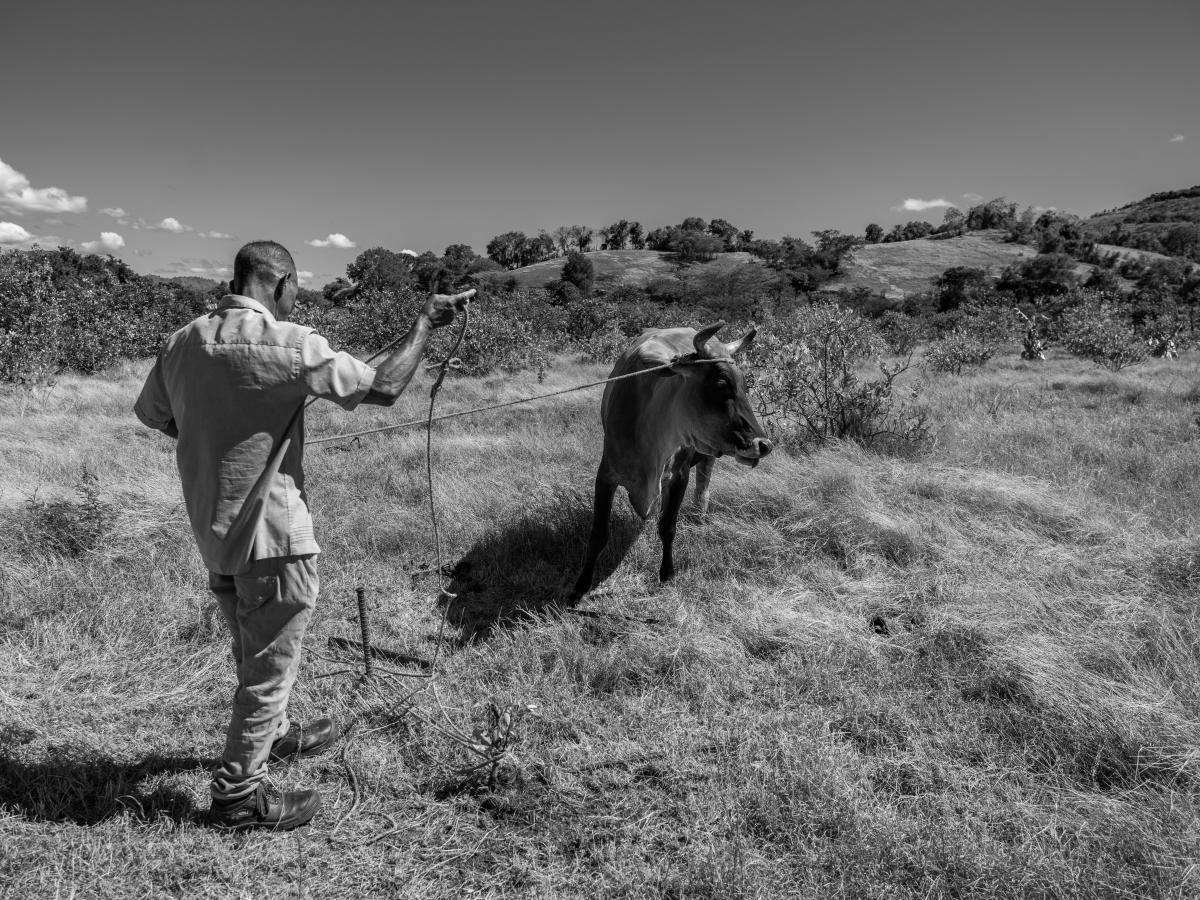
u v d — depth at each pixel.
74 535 4.83
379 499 6.14
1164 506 5.59
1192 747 2.83
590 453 7.57
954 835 2.49
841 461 6.55
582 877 2.38
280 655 2.47
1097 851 2.40
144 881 2.29
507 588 4.66
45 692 3.27
